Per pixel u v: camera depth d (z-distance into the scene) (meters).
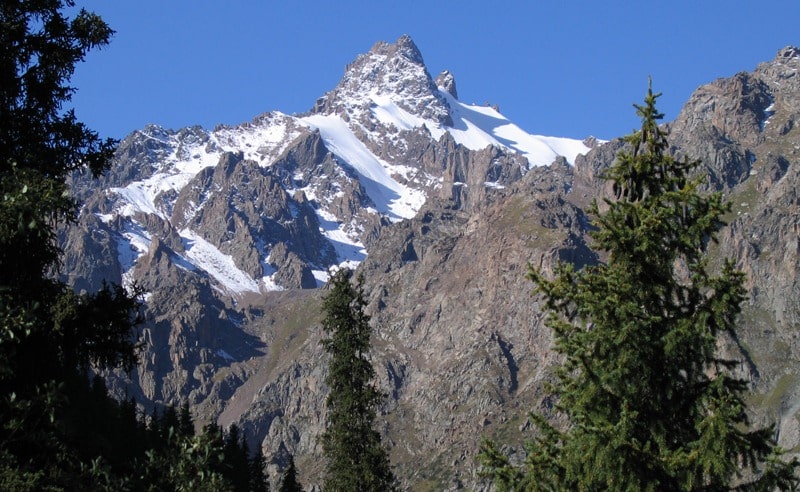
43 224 29.14
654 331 34.38
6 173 30.64
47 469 28.06
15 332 28.41
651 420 33.94
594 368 34.09
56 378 32.66
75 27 35.91
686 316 34.72
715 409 32.34
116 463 30.64
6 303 28.33
